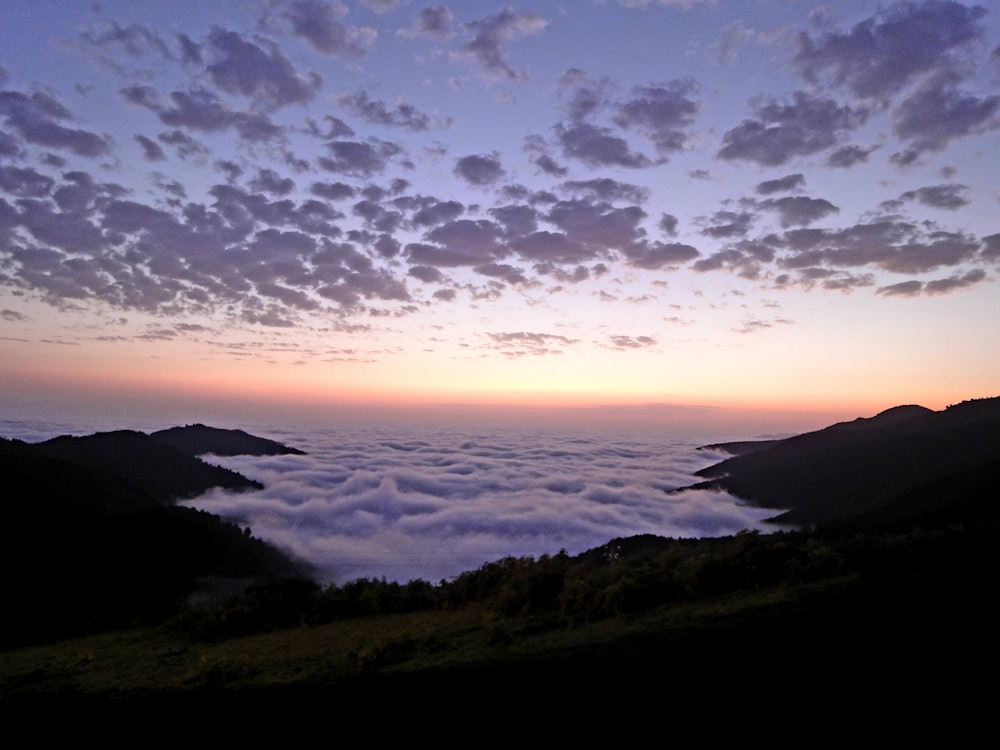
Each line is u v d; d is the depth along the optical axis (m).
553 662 8.18
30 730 7.33
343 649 10.97
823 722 5.46
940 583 9.37
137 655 12.20
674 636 8.70
